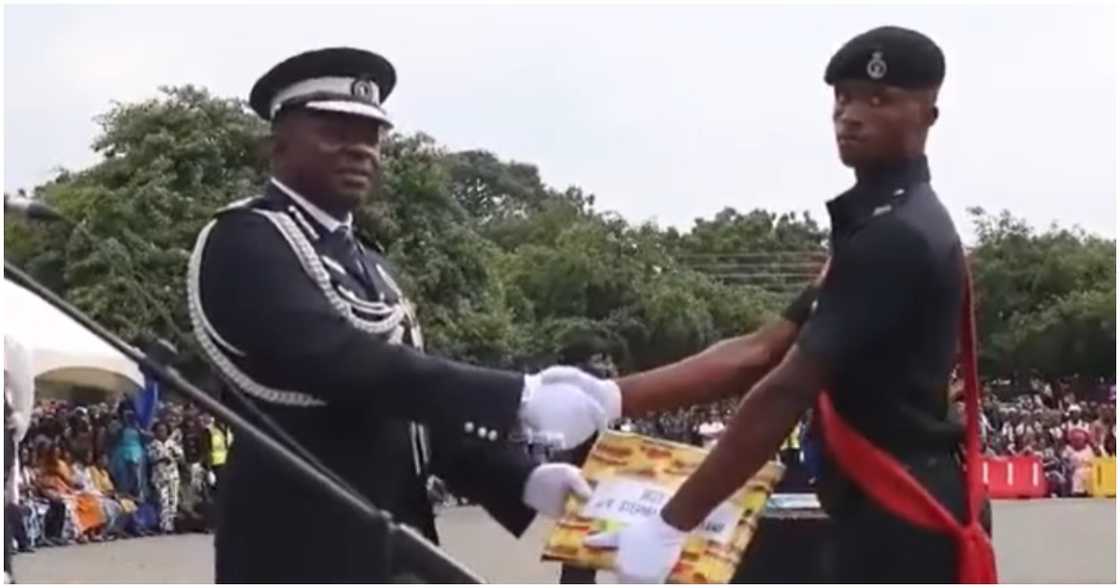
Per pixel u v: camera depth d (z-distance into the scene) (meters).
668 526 4.14
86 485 17.91
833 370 4.09
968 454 4.31
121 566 14.00
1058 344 42.72
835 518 4.36
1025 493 29.34
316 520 4.40
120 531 18.09
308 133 4.54
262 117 4.71
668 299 38.12
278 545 4.41
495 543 13.38
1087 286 43.81
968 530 4.23
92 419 18.77
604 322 37.47
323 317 4.35
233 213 4.50
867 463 4.22
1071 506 25.91
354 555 4.38
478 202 58.78
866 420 4.25
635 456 4.37
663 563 4.12
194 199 24.27
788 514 4.43
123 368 14.65
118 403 19.02
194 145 24.53
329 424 4.47
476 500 4.77
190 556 15.37
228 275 4.41
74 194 23.41
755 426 4.10
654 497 4.26
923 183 4.23
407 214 29.72
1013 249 44.59
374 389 4.34
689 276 42.50
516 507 4.73
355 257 4.65
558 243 40.03
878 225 4.11
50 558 15.02
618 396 4.50
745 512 4.20
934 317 4.16
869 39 4.22
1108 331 42.41
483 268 31.08
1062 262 44.06
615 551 4.18
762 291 45.06
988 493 4.88
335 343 4.33
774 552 4.43
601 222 41.38
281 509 4.42
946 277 4.14
